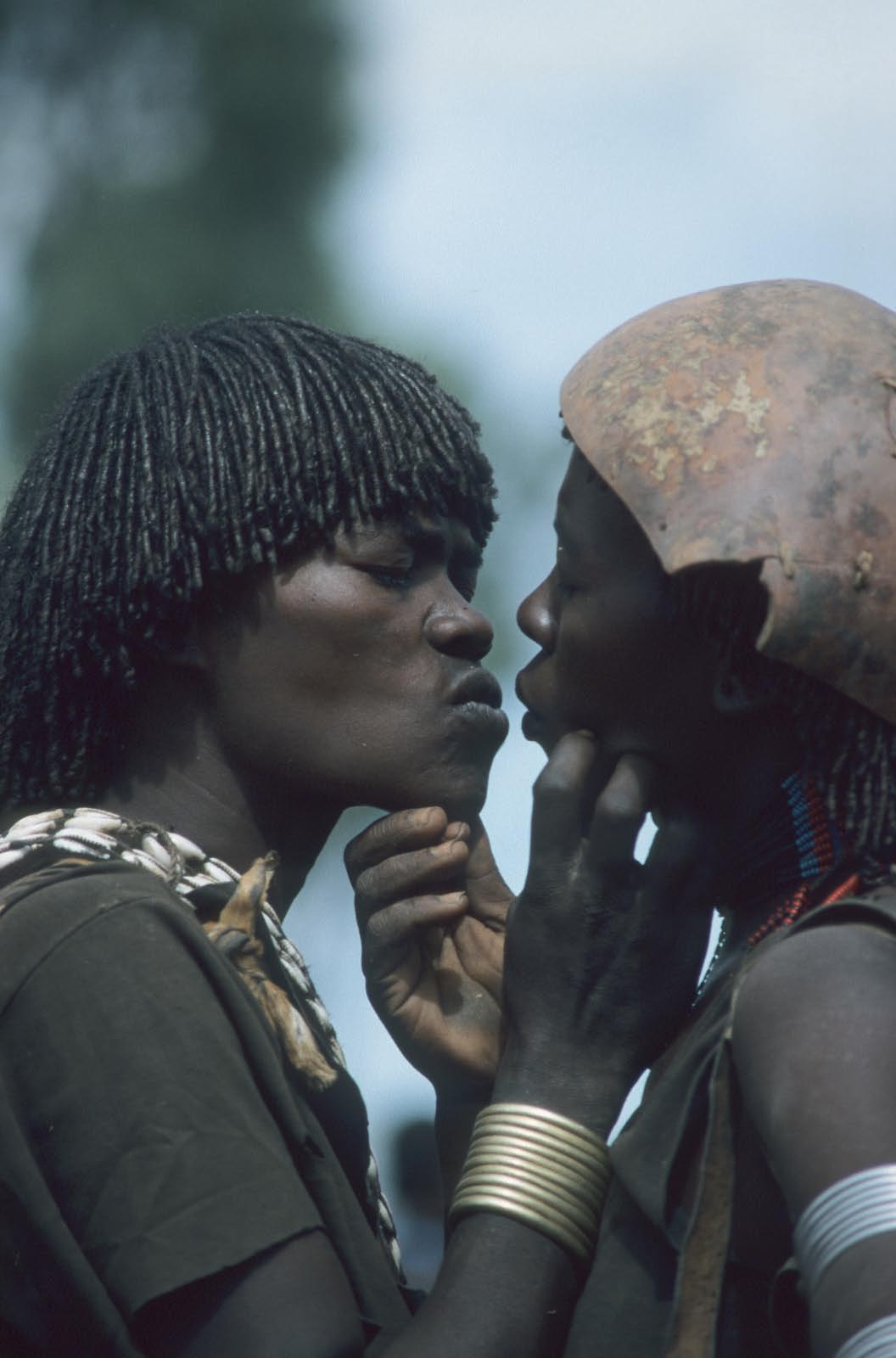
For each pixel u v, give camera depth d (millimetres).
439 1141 6652
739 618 5539
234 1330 5320
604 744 5949
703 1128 5312
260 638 6496
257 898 6156
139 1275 5336
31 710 6504
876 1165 4633
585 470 5902
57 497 6520
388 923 6598
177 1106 5473
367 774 6543
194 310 24000
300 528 6484
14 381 23266
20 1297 5473
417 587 6660
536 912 5867
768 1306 5223
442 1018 6621
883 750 5422
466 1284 5539
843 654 5312
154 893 5820
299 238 24797
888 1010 4836
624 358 5703
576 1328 5473
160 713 6543
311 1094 6082
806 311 5637
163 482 6434
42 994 5602
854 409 5445
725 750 5770
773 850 5762
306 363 6637
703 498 5383
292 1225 5426
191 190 24719
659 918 5805
